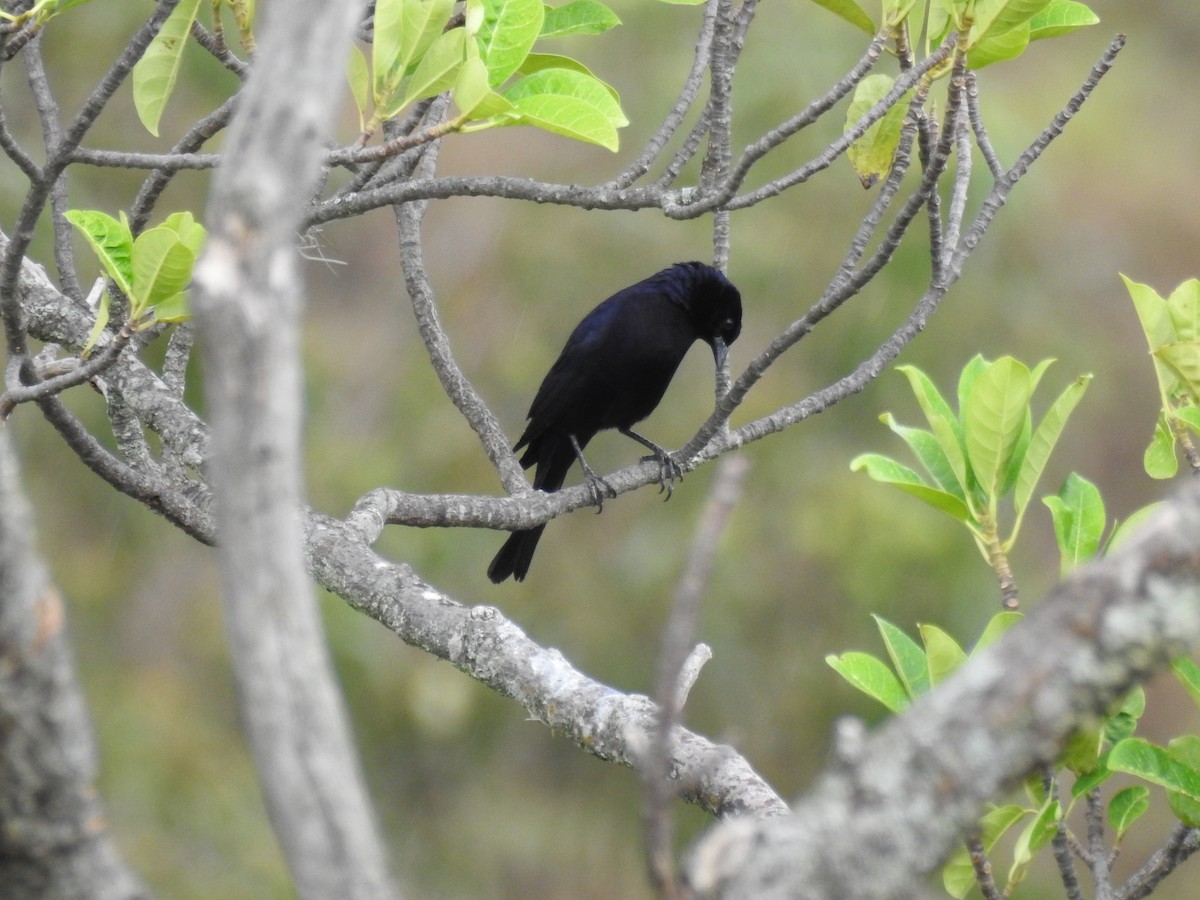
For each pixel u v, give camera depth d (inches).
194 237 188.9
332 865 77.7
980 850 173.8
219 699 644.1
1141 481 840.3
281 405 76.7
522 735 730.2
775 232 672.4
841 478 655.8
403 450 701.9
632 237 713.6
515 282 729.0
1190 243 864.9
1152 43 965.8
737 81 655.8
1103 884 178.2
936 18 225.9
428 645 215.5
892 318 660.1
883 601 637.3
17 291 190.5
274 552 77.0
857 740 85.8
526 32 198.4
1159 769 175.9
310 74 78.5
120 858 92.2
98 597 615.2
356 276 829.8
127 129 601.3
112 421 265.0
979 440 198.7
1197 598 80.5
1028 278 719.1
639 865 717.9
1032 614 85.0
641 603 695.1
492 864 697.6
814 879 83.2
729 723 666.2
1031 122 837.2
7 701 84.1
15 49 188.1
